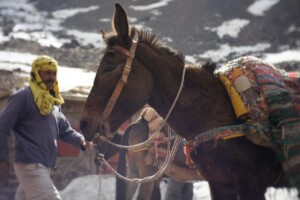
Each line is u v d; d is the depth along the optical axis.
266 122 3.83
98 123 3.95
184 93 3.97
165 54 4.06
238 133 3.82
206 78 4.04
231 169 3.86
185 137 4.03
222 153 3.83
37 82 4.49
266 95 3.88
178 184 6.96
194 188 7.95
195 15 26.70
